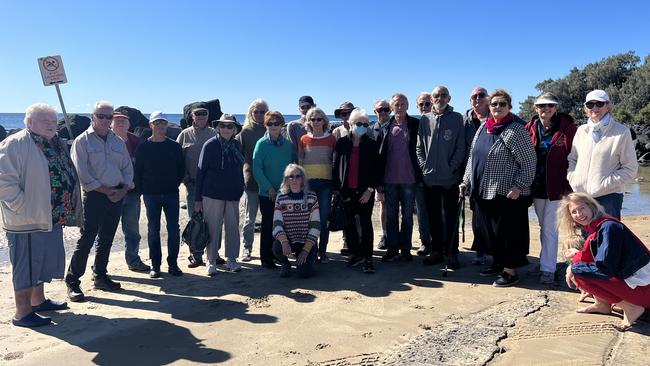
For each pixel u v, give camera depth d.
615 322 4.52
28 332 4.50
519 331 4.36
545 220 5.70
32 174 4.50
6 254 7.95
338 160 6.32
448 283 5.86
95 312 5.02
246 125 7.19
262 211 6.54
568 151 5.45
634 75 42.31
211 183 6.21
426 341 4.17
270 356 3.96
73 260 5.38
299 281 6.04
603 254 4.31
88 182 5.33
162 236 9.49
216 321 4.73
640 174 22.80
